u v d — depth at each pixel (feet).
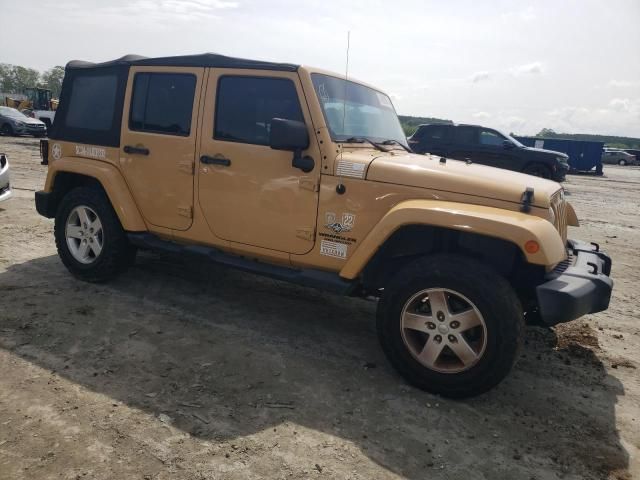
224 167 13.37
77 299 15.02
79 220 16.51
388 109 15.80
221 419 9.75
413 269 11.03
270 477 8.32
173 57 14.38
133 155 15.02
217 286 17.15
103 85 15.85
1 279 16.14
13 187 33.37
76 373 11.02
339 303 16.43
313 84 12.33
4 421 9.23
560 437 9.98
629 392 11.92
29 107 120.88
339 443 9.29
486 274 10.37
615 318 16.70
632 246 27.96
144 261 19.16
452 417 10.36
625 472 9.08
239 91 13.20
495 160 51.13
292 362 12.23
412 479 8.52
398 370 11.39
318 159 12.10
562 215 13.06
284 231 12.76
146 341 12.76
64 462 8.31
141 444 8.87
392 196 11.51
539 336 14.76
